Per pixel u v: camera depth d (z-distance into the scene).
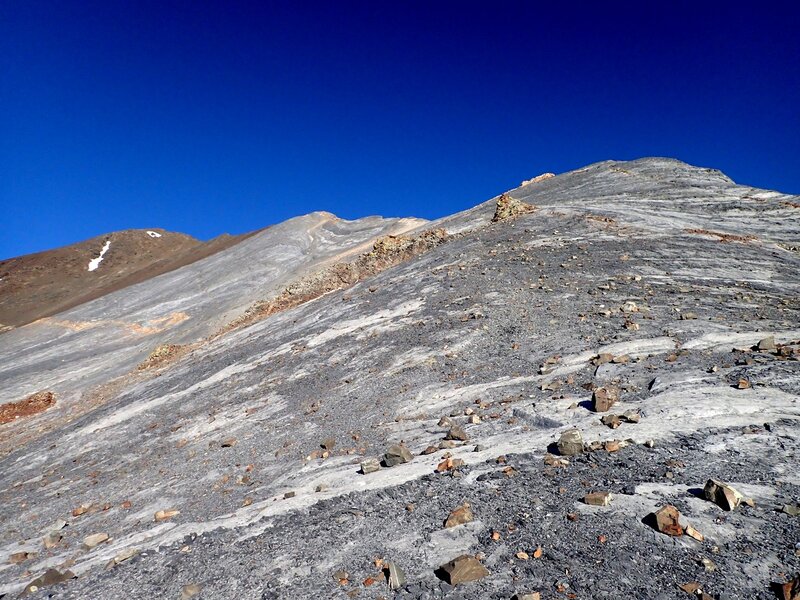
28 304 96.25
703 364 10.98
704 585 4.68
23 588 7.71
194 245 127.31
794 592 4.32
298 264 68.31
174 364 30.16
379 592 5.30
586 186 44.00
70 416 28.78
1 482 16.73
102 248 123.62
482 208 48.53
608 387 10.57
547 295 18.42
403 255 34.03
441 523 6.55
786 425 7.82
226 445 13.20
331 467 9.92
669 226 27.05
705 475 6.76
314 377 16.83
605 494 6.36
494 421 10.37
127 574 7.04
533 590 4.90
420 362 15.13
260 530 7.46
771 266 20.98
